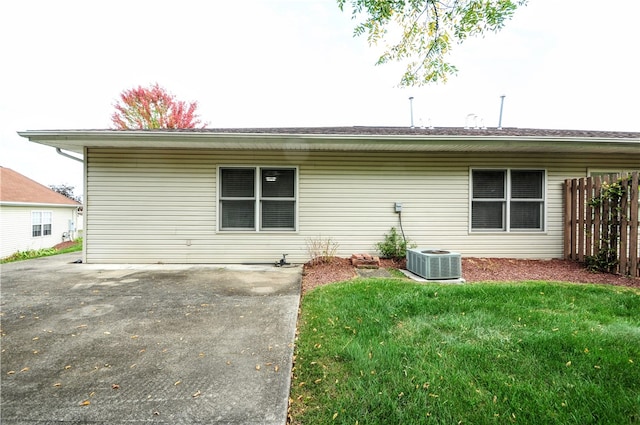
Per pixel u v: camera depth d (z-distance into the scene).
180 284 4.61
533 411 1.67
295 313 3.31
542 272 5.23
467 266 5.75
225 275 5.27
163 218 6.41
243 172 6.54
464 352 2.31
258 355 2.36
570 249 6.19
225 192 6.52
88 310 3.43
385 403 1.74
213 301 3.75
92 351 2.45
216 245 6.48
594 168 6.54
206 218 6.46
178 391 1.91
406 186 6.58
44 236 15.12
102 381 2.02
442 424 1.59
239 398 1.83
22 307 3.53
